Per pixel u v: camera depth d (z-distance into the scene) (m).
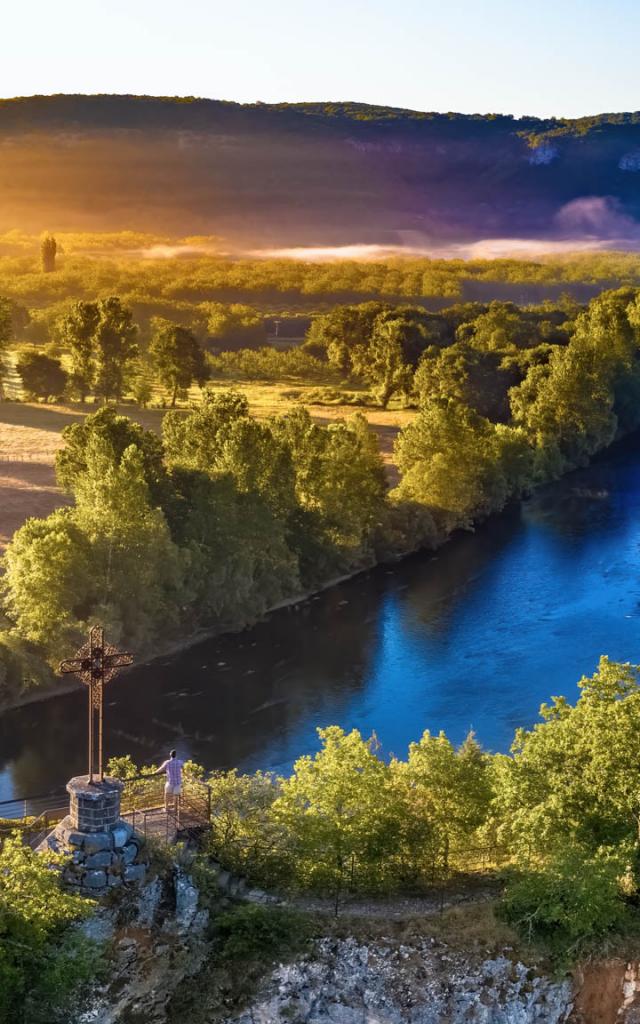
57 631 100.25
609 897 47.31
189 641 114.69
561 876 47.19
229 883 48.31
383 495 145.38
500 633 115.31
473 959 46.81
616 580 132.75
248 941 45.66
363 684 102.88
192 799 50.28
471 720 94.00
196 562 116.12
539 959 47.12
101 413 128.00
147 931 44.03
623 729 50.88
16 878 40.78
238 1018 44.50
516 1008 46.28
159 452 125.88
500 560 142.00
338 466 139.62
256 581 123.62
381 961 46.47
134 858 43.97
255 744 91.00
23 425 192.25
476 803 54.28
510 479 171.62
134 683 104.06
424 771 54.78
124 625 108.62
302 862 50.31
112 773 53.94
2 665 97.31
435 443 158.00
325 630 118.12
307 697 100.19
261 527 123.88
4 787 83.31
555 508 169.25
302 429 143.00
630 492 180.50
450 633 115.81
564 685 101.00
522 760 53.09
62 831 44.09
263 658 110.19
